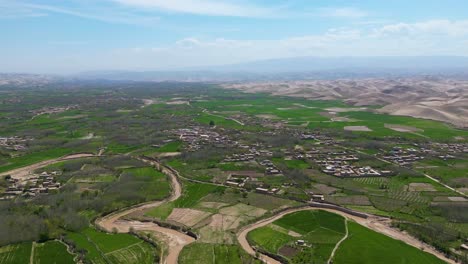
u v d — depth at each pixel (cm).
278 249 13938
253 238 14812
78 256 13400
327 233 15225
